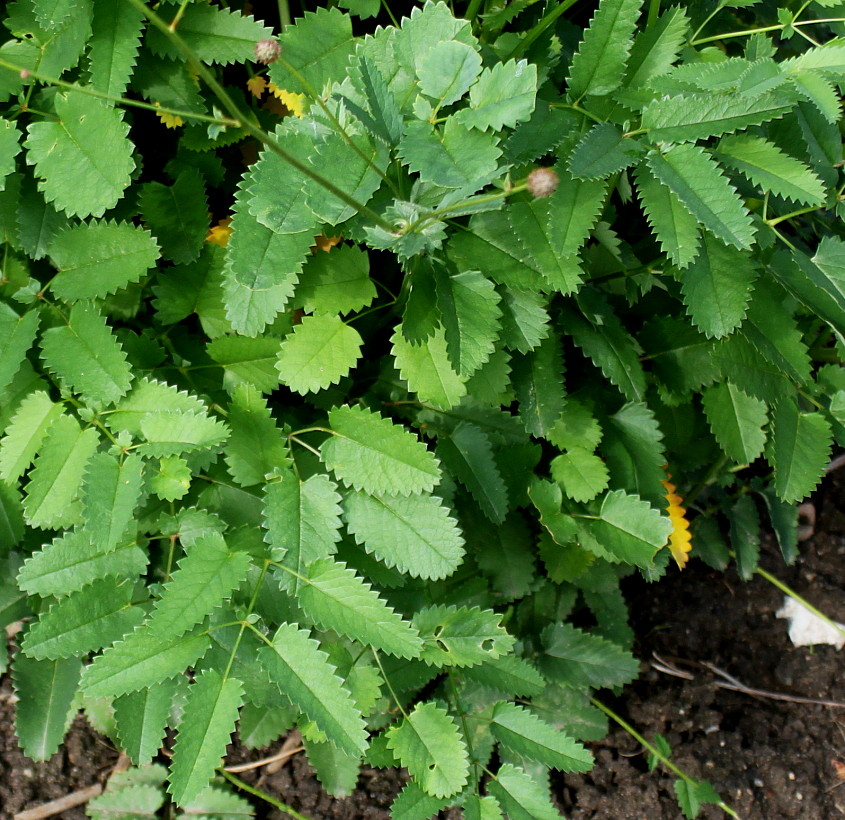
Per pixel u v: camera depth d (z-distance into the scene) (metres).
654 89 0.63
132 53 0.62
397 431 0.64
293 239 0.61
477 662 0.67
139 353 0.65
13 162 0.60
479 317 0.63
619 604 0.76
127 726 0.65
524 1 0.64
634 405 0.70
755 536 0.79
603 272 0.69
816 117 0.66
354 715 0.60
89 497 0.60
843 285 0.65
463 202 0.57
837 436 0.70
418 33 0.62
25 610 0.67
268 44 0.55
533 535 0.73
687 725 0.78
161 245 0.66
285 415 0.68
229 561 0.62
